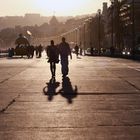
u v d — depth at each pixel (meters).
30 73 34.66
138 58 66.88
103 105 16.38
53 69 30.58
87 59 66.31
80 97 18.91
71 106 16.25
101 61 57.41
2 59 71.25
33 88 22.78
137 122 12.88
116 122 12.91
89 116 14.02
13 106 16.31
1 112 14.96
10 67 44.28
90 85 24.03
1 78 29.53
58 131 11.75
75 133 11.48
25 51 91.88
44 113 14.69
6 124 12.79
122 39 111.06
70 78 29.09
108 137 10.96
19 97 19.00
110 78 28.70
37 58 76.56
